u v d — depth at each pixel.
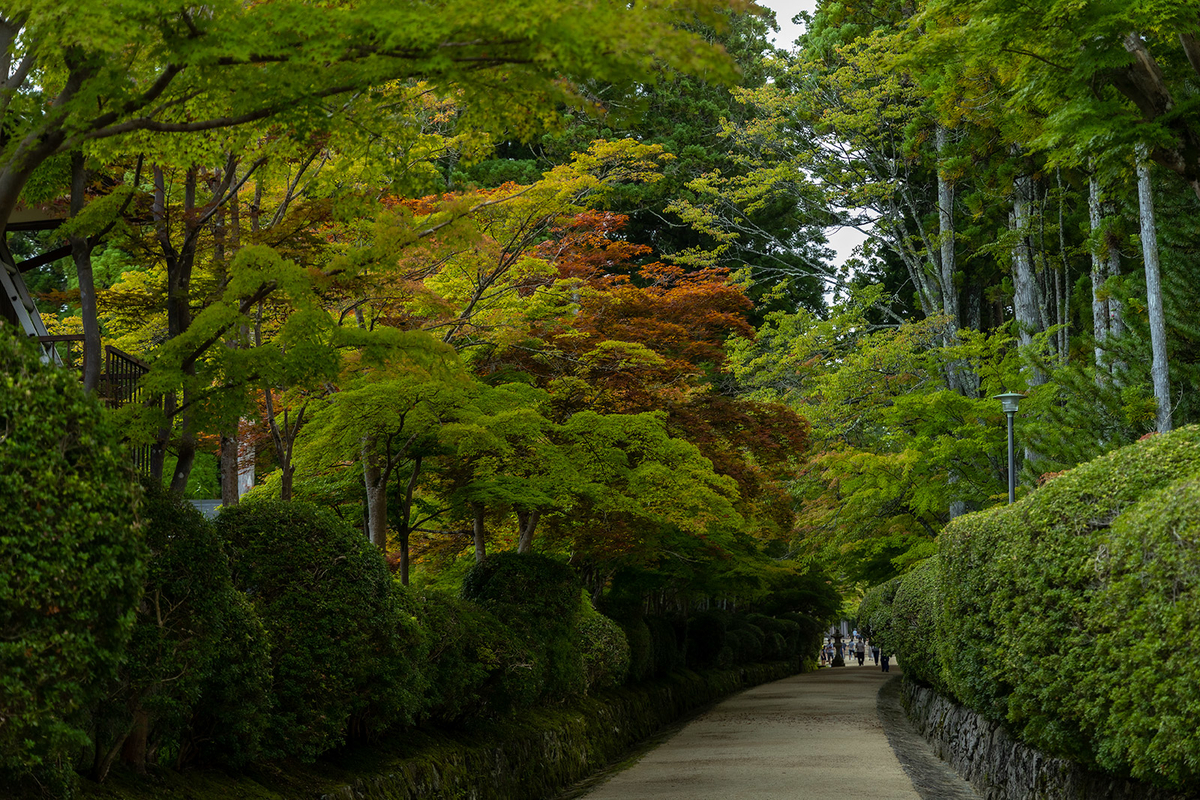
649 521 17.36
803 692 31.95
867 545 30.86
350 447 12.59
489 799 11.86
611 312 16.91
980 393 31.02
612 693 20.30
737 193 32.09
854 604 78.88
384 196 12.67
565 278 16.80
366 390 11.60
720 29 5.32
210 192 11.59
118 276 24.80
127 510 5.47
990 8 12.27
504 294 15.06
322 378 8.22
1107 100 13.15
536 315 16.11
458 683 11.68
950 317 29.91
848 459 27.81
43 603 4.90
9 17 6.00
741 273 31.02
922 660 19.19
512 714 13.18
